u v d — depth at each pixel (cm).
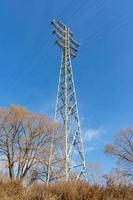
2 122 4053
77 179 832
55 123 4097
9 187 870
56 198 742
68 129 3950
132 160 4312
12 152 3909
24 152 3934
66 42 4344
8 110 4178
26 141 4025
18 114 4131
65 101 4059
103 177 823
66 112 4009
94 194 738
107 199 719
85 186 775
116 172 903
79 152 3769
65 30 4391
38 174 3688
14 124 4081
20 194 810
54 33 4281
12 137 4009
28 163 3847
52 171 3659
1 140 3975
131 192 756
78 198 738
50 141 4056
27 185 905
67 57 4281
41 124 4159
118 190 761
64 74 4184
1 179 940
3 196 806
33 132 4091
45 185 822
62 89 4122
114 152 4394
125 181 808
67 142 3850
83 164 3631
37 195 774
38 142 4053
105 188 772
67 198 743
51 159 3794
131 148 4428
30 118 4181
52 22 4269
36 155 3891
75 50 4453
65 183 814
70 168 3653
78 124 3988
